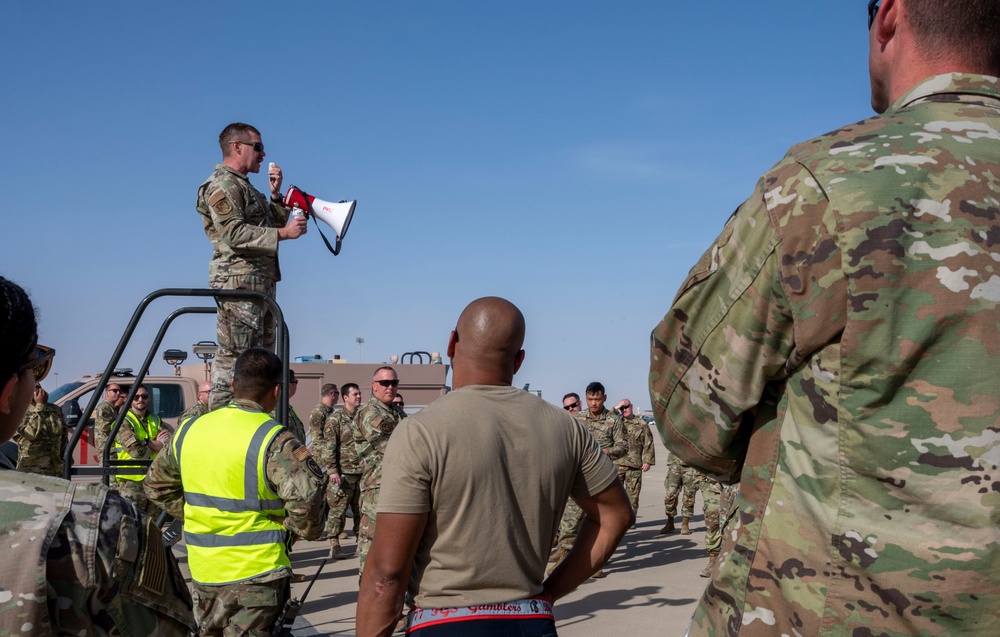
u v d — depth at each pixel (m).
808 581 1.39
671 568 10.34
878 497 1.34
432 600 2.44
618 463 11.90
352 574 9.88
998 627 1.26
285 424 4.37
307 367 14.97
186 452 4.24
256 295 4.48
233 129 5.35
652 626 7.40
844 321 1.37
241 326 5.10
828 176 1.42
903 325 1.32
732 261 1.52
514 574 2.47
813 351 1.42
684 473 13.22
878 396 1.33
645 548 11.92
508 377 2.72
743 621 1.49
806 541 1.41
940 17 1.51
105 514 1.44
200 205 5.34
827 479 1.39
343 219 5.38
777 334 1.46
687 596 8.65
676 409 1.67
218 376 5.12
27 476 1.46
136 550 1.46
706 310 1.57
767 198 1.47
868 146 1.43
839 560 1.36
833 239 1.38
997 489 1.26
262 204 5.47
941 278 1.32
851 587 1.35
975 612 1.27
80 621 1.38
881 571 1.32
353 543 12.52
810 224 1.41
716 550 9.66
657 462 28.81
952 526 1.28
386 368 8.55
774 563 1.45
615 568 10.35
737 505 1.60
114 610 1.42
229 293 4.45
